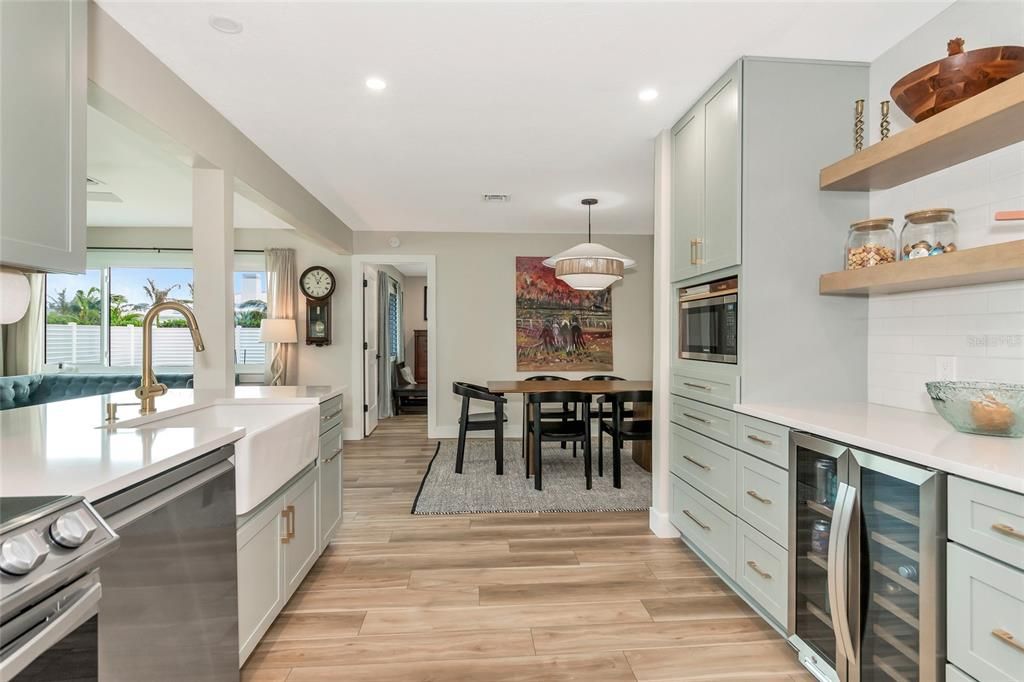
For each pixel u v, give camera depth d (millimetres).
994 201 1711
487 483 4090
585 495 3785
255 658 1844
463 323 5887
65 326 5648
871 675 1435
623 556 2707
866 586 1443
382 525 3168
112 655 998
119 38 1868
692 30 1934
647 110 2633
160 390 2055
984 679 1096
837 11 1831
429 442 5648
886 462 1348
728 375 2230
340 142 3051
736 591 2289
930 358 1925
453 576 2482
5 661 708
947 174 1877
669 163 2865
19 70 1275
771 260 2156
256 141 3027
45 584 754
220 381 2654
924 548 1227
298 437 2115
